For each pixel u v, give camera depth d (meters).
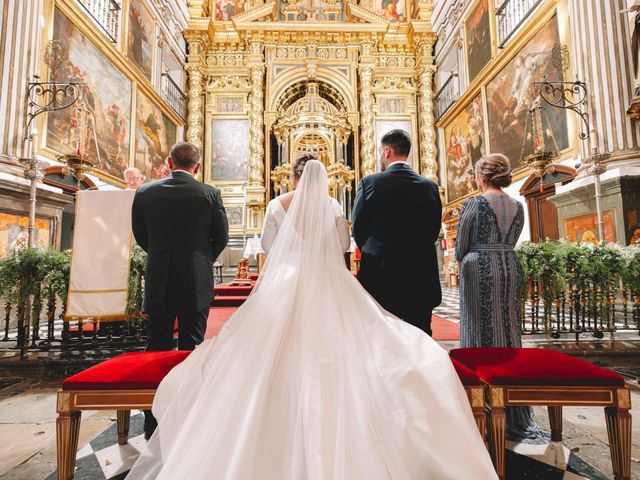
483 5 10.27
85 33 7.32
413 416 1.22
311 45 13.59
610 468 1.68
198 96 13.03
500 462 1.51
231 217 12.77
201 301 2.06
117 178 8.50
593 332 3.68
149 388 1.51
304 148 13.76
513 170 8.60
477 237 2.09
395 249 1.78
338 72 13.64
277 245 1.64
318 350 1.31
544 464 1.71
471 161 10.89
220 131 13.30
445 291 9.51
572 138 6.60
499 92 9.23
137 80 9.43
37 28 5.42
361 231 1.91
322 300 1.47
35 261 3.28
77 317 2.93
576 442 1.94
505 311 2.02
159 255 2.02
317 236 1.63
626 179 4.74
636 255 3.41
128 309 3.18
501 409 1.52
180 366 1.49
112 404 1.52
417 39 13.73
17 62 5.07
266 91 13.43
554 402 1.52
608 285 3.48
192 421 1.23
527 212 8.16
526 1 8.48
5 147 4.89
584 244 3.67
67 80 6.78
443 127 13.13
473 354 1.77
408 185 1.83
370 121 13.31
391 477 1.07
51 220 5.50
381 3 14.49
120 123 8.69
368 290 1.84
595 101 5.40
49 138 6.31
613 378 1.51
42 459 1.81
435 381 1.29
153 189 2.08
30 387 2.90
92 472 1.67
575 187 5.48
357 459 1.09
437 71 13.66
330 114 13.37
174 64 12.39
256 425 1.14
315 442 1.09
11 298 3.24
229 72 13.57
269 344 1.34
